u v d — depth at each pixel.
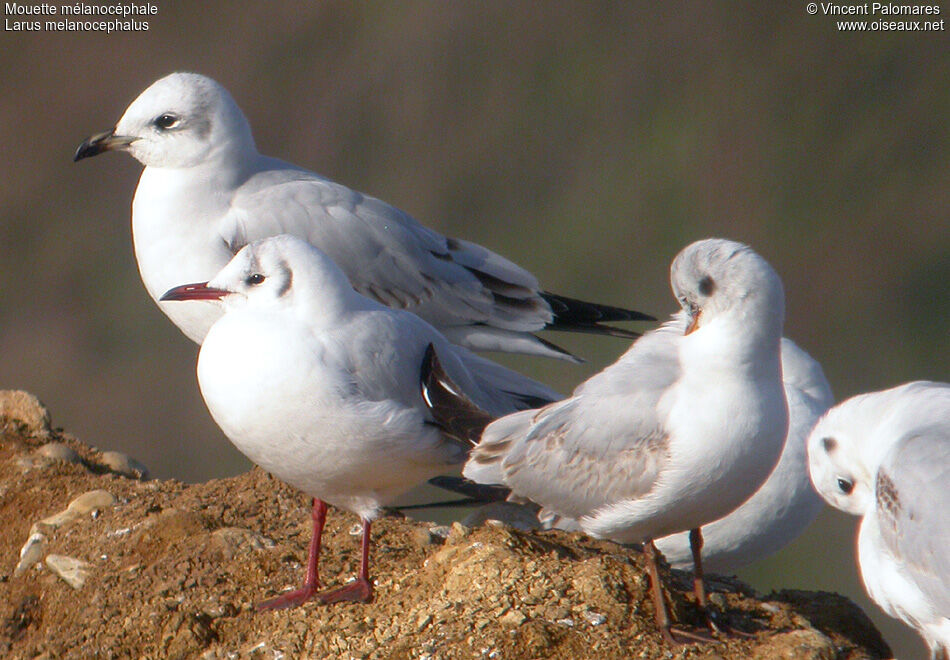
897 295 30.02
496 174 31.44
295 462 9.66
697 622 9.28
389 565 10.14
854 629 9.88
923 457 8.93
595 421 9.20
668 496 8.98
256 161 12.75
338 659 8.95
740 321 8.75
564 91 32.47
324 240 12.30
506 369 11.16
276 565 10.04
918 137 31.81
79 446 12.32
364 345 9.62
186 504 11.01
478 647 8.70
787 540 11.60
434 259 12.75
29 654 9.55
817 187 31.52
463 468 9.88
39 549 10.52
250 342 9.47
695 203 30.97
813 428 10.36
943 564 8.72
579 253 29.86
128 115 12.38
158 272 12.33
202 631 9.38
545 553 9.51
